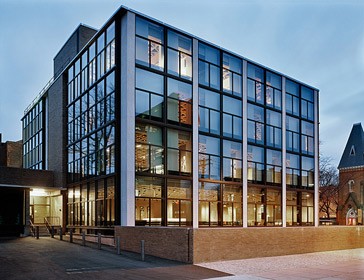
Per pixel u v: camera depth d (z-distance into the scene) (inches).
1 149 1919.3
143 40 944.3
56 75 1425.9
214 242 695.1
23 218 1175.6
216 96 1098.1
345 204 2449.6
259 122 1224.2
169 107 972.6
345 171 2501.2
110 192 940.0
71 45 1302.9
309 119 1417.3
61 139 1239.5
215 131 1080.8
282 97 1314.0
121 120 910.4
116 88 921.5
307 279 543.8
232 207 1099.9
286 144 1309.1
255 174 1188.5
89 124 1078.4
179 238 677.3
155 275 531.5
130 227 804.0
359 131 2534.5
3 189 1159.0
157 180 930.7
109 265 601.6
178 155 980.6
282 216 1252.5
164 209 928.9
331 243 966.4
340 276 572.7
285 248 841.5
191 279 512.4
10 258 653.3
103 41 1021.8
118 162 898.7
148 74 941.8
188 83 1024.2
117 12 936.3
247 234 762.8
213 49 1109.7
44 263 604.1
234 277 540.7
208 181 1037.8
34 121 1562.5
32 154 1562.5
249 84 1209.4
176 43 1013.2
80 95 1147.9
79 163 1130.7
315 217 1386.6
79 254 718.5
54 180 1267.2
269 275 570.6
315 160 1418.6
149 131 930.7
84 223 1075.3
